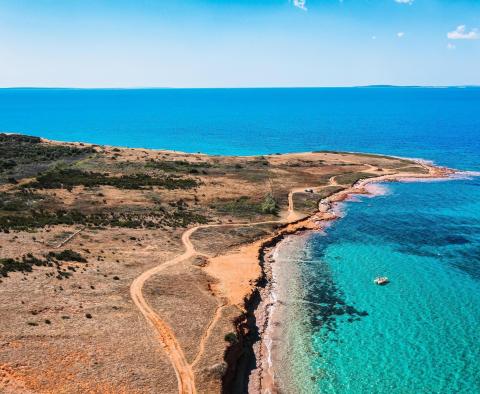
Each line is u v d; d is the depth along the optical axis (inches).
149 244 2509.8
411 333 1785.2
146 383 1355.8
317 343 1731.1
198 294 1942.7
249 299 2004.2
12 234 2416.3
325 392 1472.7
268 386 1502.2
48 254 2171.5
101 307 1729.8
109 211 3019.2
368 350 1683.1
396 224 3110.2
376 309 1972.2
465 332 1787.6
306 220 3176.7
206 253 2470.5
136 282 1984.5
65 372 1350.9
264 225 2994.6
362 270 2373.3
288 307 1998.0
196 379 1406.3
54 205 3036.4
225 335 1644.9
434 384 1499.8
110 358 1439.5
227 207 3316.9
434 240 2797.7
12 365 1344.7
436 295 2087.8
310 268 2404.0
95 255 2255.2
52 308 1672.0
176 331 1637.6
